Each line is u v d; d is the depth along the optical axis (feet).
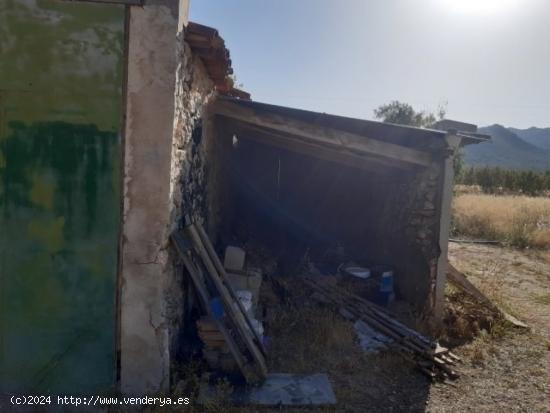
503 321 20.12
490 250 39.22
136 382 12.31
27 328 12.09
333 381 14.38
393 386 14.48
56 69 11.52
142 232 11.94
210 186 21.61
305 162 33.63
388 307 21.44
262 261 26.05
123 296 12.07
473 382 15.05
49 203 11.83
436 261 19.45
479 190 101.60
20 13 11.38
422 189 20.62
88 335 12.14
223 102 20.21
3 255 11.91
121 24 11.46
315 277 23.97
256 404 12.52
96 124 11.66
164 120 11.69
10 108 11.59
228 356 14.05
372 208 28.30
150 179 11.84
